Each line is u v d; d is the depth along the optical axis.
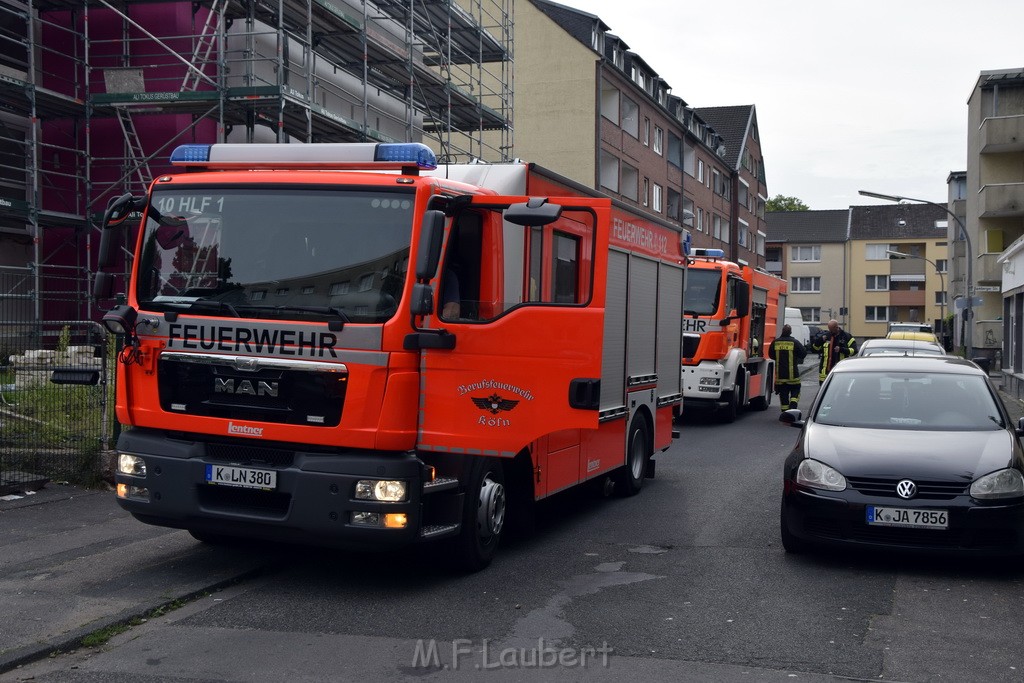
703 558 7.53
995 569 7.19
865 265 92.38
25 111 19.41
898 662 5.11
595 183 41.50
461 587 6.62
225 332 6.36
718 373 17.62
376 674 4.89
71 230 20.00
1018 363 25.38
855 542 7.04
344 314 6.15
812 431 7.90
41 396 9.60
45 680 4.77
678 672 4.94
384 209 6.32
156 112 18.77
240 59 18.05
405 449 6.23
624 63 46.53
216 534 7.11
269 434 6.23
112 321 6.46
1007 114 42.28
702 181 59.38
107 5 17.27
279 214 6.48
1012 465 7.05
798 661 5.12
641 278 9.86
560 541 8.16
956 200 59.34
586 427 6.22
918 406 8.14
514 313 6.32
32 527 7.93
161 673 4.88
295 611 6.01
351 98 22.56
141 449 6.54
